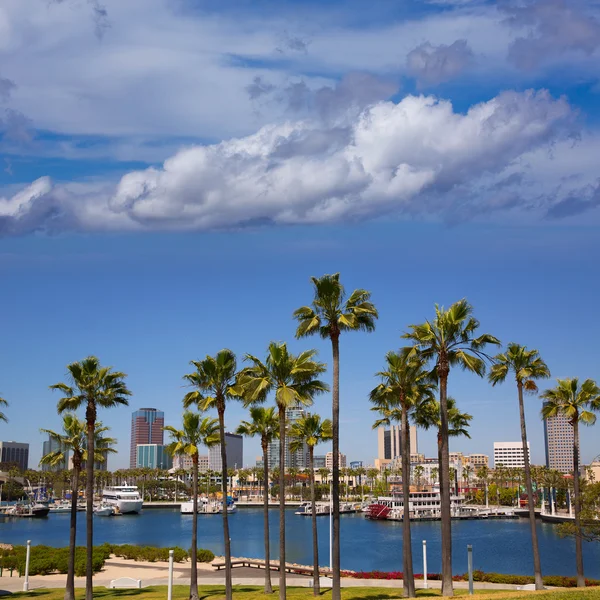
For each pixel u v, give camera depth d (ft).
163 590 250.78
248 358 197.98
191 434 231.71
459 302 188.55
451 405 239.91
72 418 235.61
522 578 260.01
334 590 160.04
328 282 170.19
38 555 334.03
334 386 169.89
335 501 162.91
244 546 579.89
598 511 231.91
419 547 587.27
